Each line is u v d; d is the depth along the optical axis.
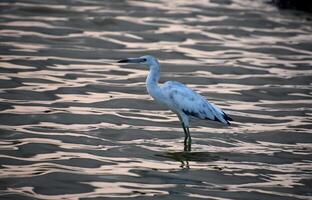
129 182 13.71
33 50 22.73
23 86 19.47
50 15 27.02
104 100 18.92
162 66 22.12
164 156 15.26
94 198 12.89
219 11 29.25
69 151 15.27
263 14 29.17
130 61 15.66
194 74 21.55
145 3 29.89
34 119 17.16
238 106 19.06
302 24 28.02
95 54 22.91
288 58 23.70
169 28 26.25
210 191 13.45
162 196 13.09
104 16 27.22
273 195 13.44
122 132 16.67
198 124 17.62
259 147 16.16
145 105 18.80
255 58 23.48
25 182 13.50
